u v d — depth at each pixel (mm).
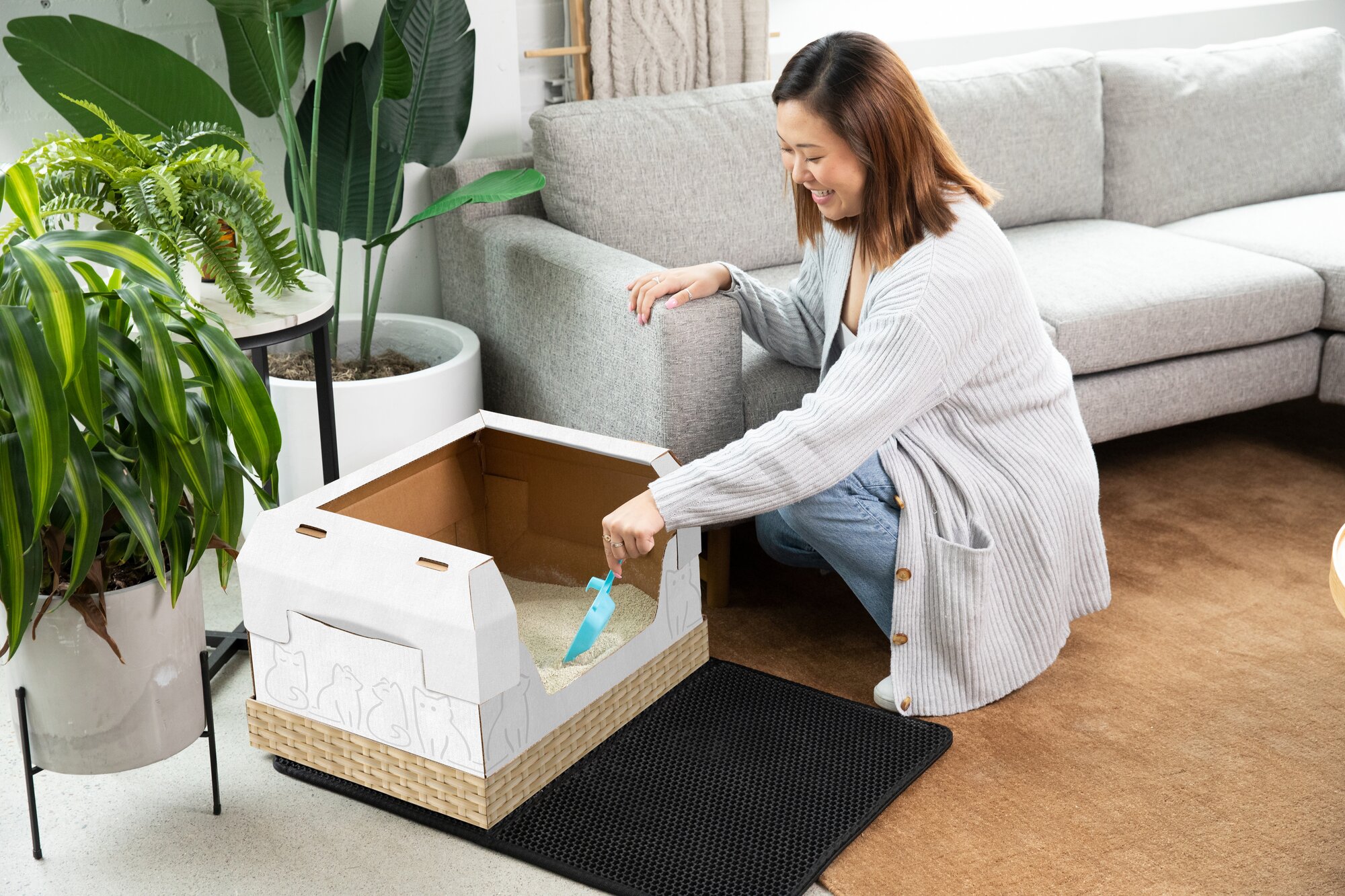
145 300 1287
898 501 1648
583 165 2283
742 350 2064
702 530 1985
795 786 1545
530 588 1811
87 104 1559
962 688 1705
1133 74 2826
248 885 1401
